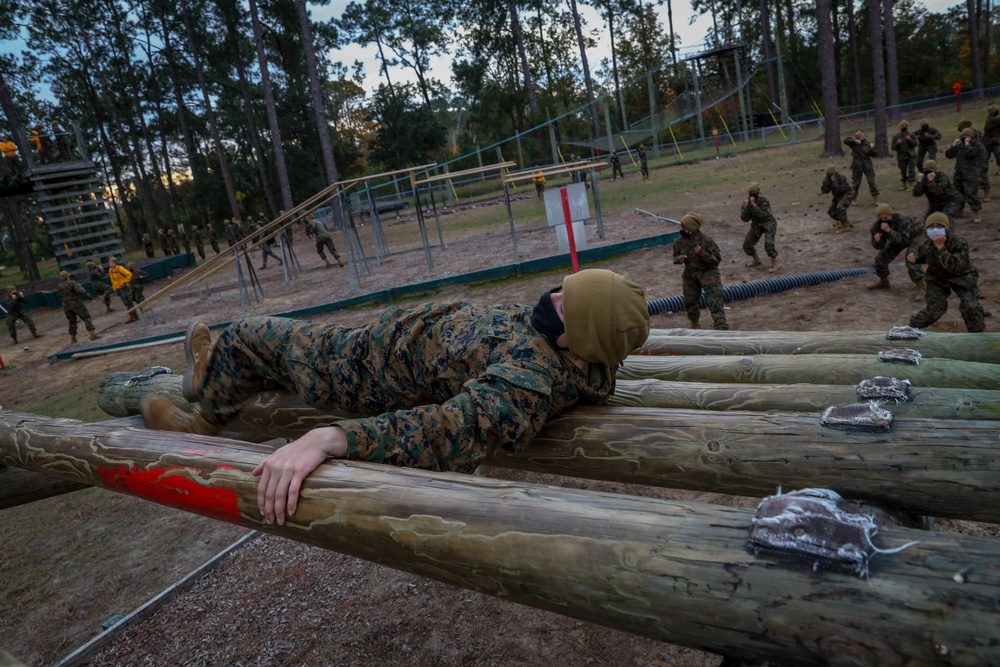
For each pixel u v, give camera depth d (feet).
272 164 159.63
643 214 54.80
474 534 4.94
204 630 11.16
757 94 167.53
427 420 5.65
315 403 7.39
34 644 12.10
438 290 39.78
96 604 13.05
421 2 173.06
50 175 82.64
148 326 46.09
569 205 28.19
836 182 35.83
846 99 185.88
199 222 171.42
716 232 42.24
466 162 165.78
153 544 15.19
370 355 6.75
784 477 5.97
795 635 3.77
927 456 5.57
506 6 163.53
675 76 177.47
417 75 190.49
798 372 9.57
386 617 10.66
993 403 6.88
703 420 6.45
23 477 10.77
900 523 5.71
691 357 10.59
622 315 5.80
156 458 6.97
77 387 33.09
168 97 168.35
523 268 39.88
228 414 8.60
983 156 35.55
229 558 13.41
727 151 115.85
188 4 140.46
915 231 22.77
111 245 85.87
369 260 58.34
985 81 160.97
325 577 12.07
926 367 8.80
